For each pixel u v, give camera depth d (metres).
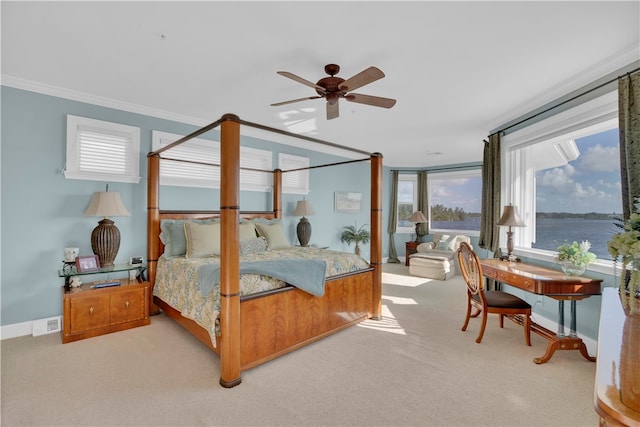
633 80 2.34
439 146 5.98
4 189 2.98
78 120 3.35
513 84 3.08
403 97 3.44
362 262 3.71
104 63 2.69
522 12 1.97
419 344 2.99
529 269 3.13
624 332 1.25
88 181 3.44
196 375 2.39
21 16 2.03
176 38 2.30
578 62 2.62
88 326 3.05
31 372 2.40
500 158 4.19
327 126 4.66
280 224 4.67
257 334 2.52
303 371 2.47
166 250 3.65
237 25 2.13
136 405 2.02
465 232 7.33
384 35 2.24
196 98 3.52
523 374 2.44
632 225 1.77
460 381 2.33
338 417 1.92
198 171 4.30
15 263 3.04
